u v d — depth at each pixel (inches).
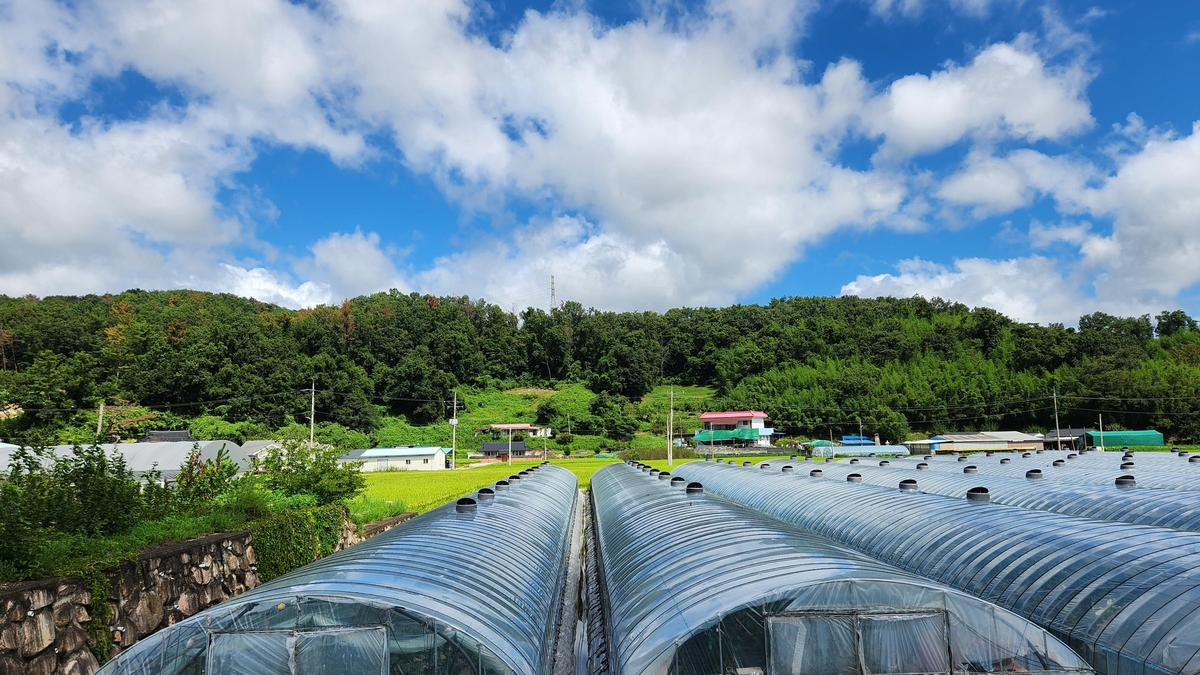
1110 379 4060.0
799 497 1051.9
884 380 4958.2
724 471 1616.6
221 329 4448.8
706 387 6491.1
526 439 4692.4
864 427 4387.3
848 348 5787.4
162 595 620.1
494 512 848.3
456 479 2549.2
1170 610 419.8
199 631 395.9
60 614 499.8
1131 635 425.1
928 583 403.9
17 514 531.2
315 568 505.4
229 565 743.1
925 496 875.4
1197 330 5733.3
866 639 399.9
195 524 754.8
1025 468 1475.1
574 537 1305.4
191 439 2987.2
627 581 588.1
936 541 672.4
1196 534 533.3
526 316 7219.5
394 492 1946.4
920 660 397.1
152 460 2124.8
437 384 5142.7
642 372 5979.3
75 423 2972.4
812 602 405.1
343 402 4503.0
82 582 525.7
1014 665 392.2
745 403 5068.9
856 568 442.3
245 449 2723.9
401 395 5039.4
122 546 611.8
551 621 613.0
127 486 714.8
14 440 700.7
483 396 5915.4
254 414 4005.9
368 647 404.2
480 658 409.1
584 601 874.8
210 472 938.1
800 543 544.1
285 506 1010.1
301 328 5561.0
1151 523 765.9
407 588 445.1
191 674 393.1
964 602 401.1
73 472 681.6
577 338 7012.8
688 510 774.5
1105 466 1425.9
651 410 5408.5
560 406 5295.3
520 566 620.1
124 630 565.0
